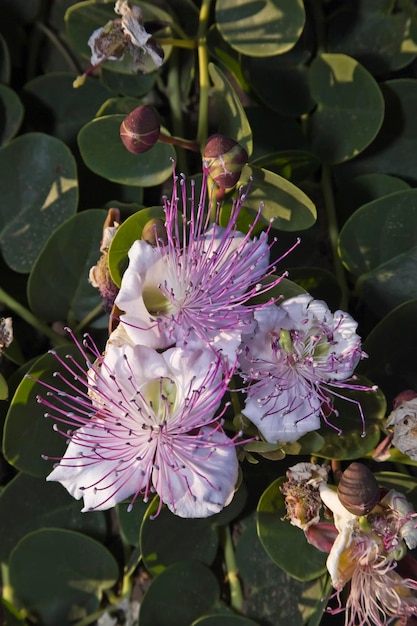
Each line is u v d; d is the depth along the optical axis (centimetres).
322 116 54
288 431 48
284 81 54
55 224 53
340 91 53
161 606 52
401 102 53
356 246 52
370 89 53
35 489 53
